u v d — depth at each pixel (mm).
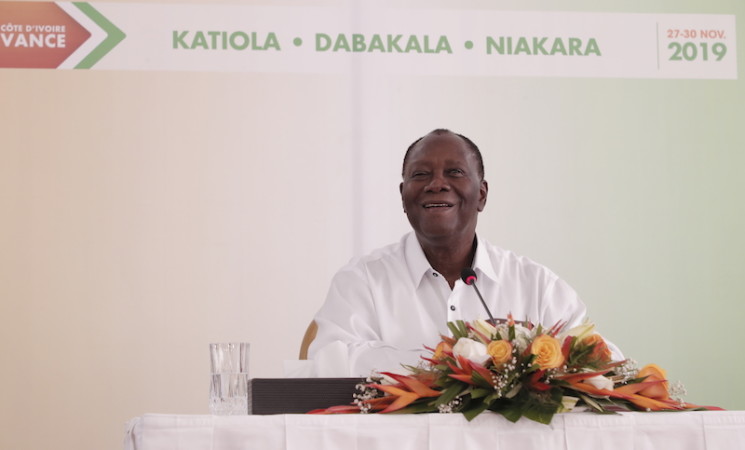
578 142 4188
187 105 4047
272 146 4074
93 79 4012
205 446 1571
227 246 4031
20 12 3992
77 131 3994
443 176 2588
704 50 4234
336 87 4102
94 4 4023
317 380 1790
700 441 1658
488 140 4148
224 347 1995
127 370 3945
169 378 3961
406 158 2676
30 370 3900
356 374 2045
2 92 3965
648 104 4219
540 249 4141
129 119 4020
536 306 2760
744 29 4238
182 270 4004
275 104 4082
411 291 2719
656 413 1676
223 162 4047
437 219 2574
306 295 4047
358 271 2760
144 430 1575
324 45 4109
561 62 4199
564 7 4211
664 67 4223
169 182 4023
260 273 4035
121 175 4004
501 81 4168
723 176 4215
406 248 2793
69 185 3977
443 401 1644
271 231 4051
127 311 3965
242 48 4078
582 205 4168
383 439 1608
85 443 3904
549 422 1608
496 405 1662
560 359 1649
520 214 4141
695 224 4199
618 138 4203
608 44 4215
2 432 3869
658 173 4207
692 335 4160
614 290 4148
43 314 3928
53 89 3992
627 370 1782
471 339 1756
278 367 4012
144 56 4035
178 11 4059
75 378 3920
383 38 4129
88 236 3973
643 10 4227
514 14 4188
